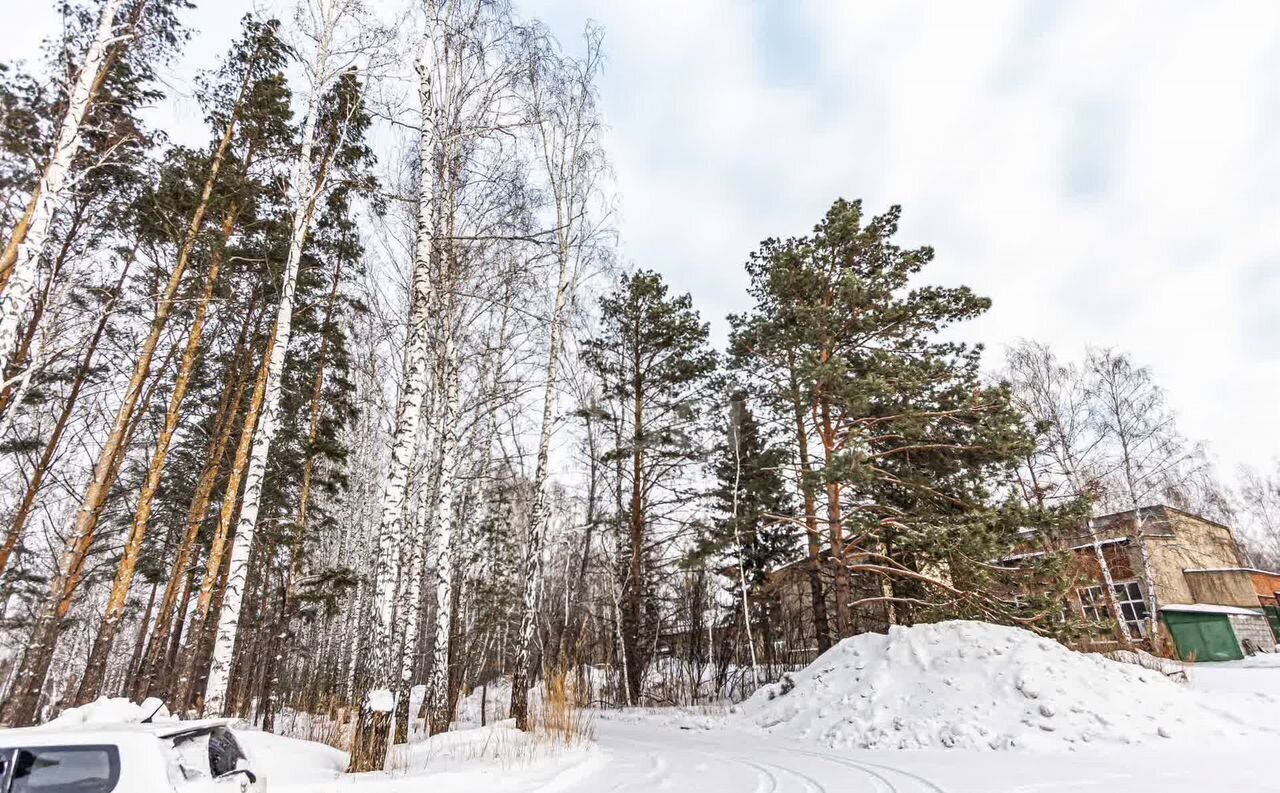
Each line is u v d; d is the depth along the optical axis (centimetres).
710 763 1045
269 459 2008
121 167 1382
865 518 1675
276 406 1132
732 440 2259
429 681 1353
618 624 2370
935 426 1748
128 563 1407
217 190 1588
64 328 1534
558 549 3002
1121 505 2667
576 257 1642
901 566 1766
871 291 1834
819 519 1812
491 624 2698
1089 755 955
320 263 1803
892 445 1812
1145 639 2161
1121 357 2542
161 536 2131
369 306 1731
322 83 1296
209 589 1395
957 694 1258
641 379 2506
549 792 790
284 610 1894
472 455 2033
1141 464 2427
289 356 2009
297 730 1530
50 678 2920
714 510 2423
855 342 1878
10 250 1166
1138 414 2462
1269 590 2806
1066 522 1584
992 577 1531
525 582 1387
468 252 1498
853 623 1867
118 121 1299
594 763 1008
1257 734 984
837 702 1424
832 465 1542
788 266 1933
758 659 2647
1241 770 783
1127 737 1009
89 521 1430
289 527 1983
